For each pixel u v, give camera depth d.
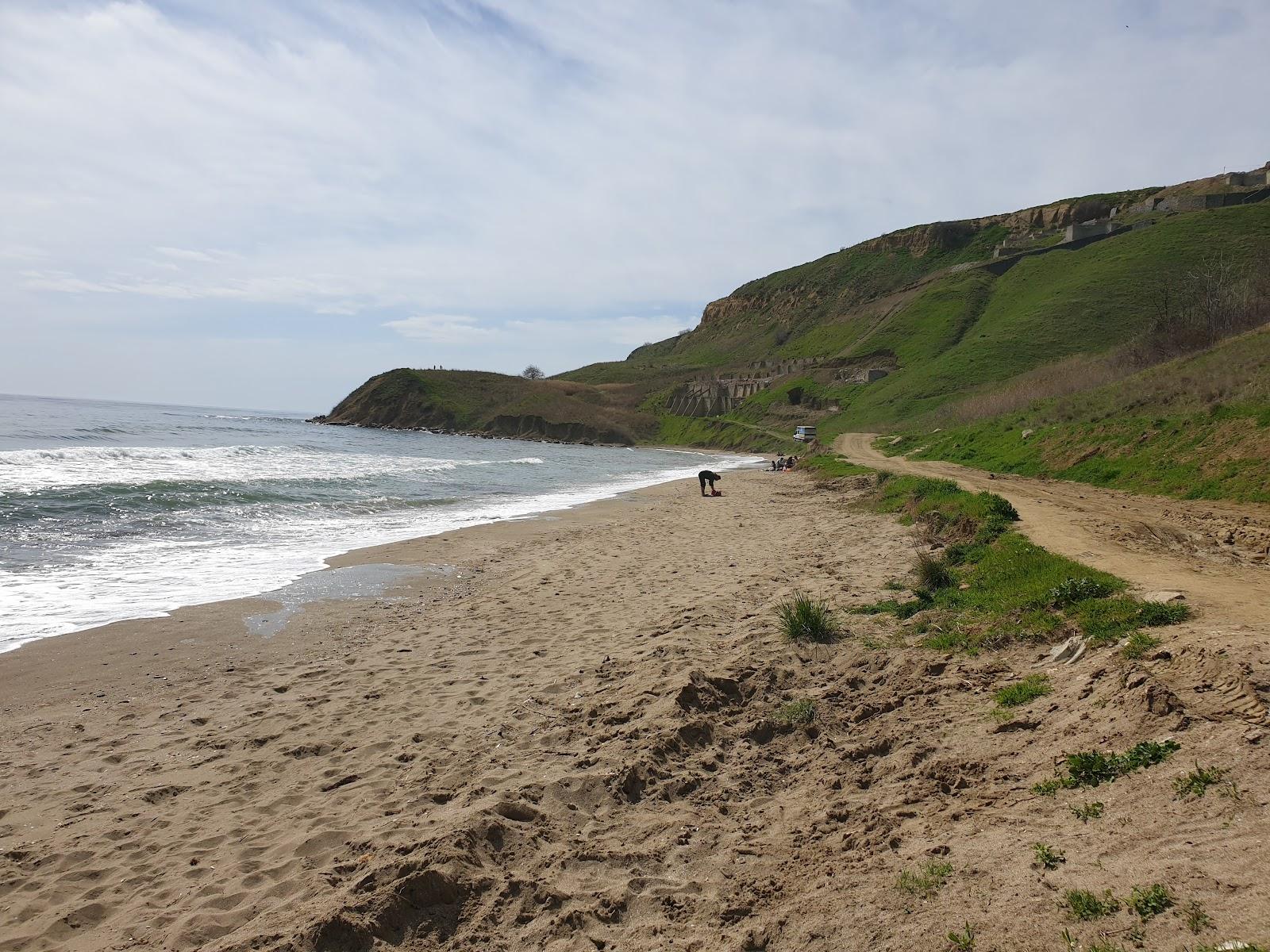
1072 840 3.81
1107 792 4.17
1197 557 9.94
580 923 4.20
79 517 19.56
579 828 5.20
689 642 8.89
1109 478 20.05
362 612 11.73
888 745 5.79
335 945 4.02
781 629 9.06
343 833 5.21
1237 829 3.43
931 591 10.05
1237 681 4.69
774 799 5.41
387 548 17.30
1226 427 18.23
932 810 4.67
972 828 4.29
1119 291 83.31
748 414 99.81
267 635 10.52
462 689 8.13
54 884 4.82
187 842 5.29
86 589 12.85
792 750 6.20
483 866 4.67
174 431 64.00
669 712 6.73
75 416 83.75
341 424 130.75
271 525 20.50
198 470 31.84
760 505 25.53
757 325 185.88
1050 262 106.81
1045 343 76.81
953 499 15.95
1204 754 4.10
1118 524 12.51
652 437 112.31
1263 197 103.25
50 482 24.70
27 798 5.96
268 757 6.64
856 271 178.62
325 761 6.53
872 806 4.91
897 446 45.81
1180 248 89.31
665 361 185.12
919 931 3.46
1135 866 3.40
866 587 10.97
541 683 8.12
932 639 7.84
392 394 132.12
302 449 50.34
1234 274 66.56
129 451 36.09
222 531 19.27
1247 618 6.25
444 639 10.12
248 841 5.25
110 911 4.56
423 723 7.22
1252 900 2.92
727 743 6.39
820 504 24.66
